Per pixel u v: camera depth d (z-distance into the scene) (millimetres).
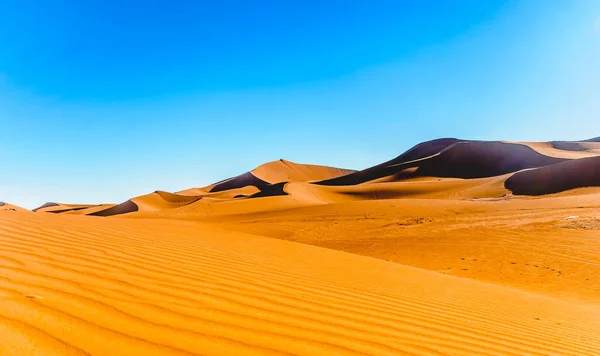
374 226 28125
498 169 99875
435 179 102562
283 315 3615
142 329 2754
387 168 123938
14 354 2145
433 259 16484
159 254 5426
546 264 14906
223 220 42531
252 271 5355
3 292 3029
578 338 5180
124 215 56719
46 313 2750
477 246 18094
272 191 73562
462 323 4668
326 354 2891
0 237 5016
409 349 3361
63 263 4191
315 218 35719
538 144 119688
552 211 27297
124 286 3682
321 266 6973
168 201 80062
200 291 3922
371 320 4020
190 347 2598
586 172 51438
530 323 5570
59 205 94250
